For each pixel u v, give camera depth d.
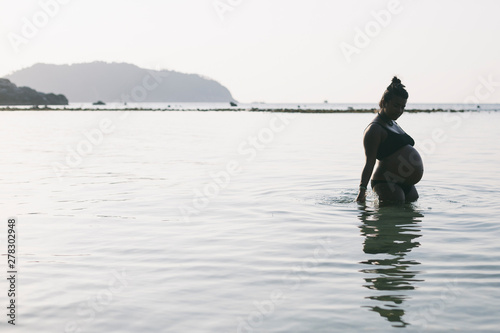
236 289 4.00
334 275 4.32
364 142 7.63
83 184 10.20
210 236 5.88
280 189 9.33
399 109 7.45
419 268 4.48
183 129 36.19
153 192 9.15
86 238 5.80
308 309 3.54
